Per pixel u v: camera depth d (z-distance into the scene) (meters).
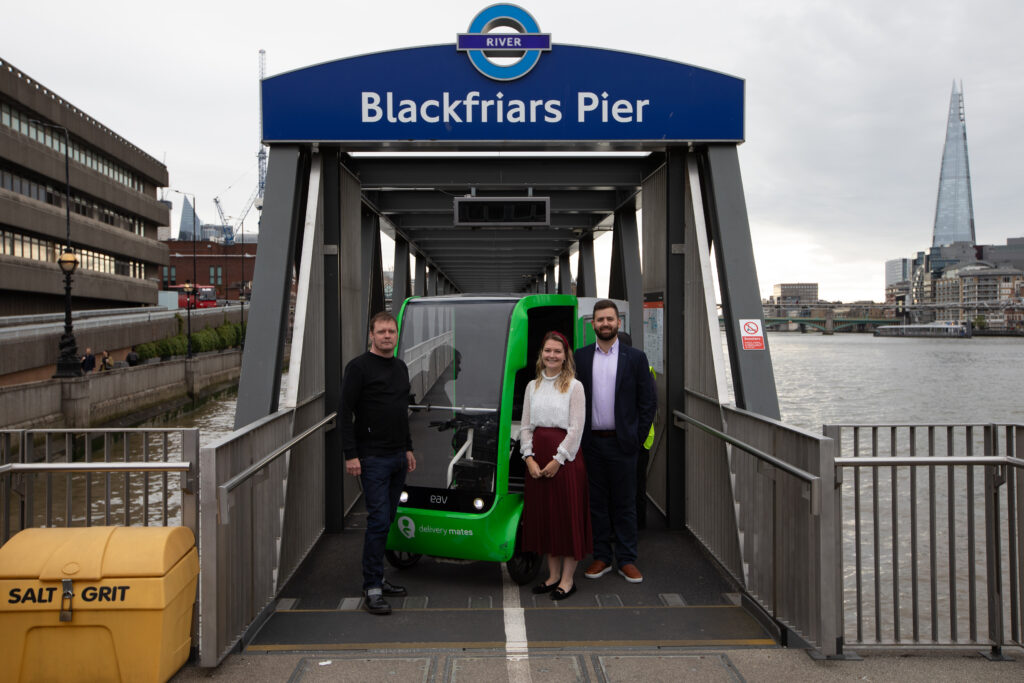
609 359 5.11
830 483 3.68
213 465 3.51
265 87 6.14
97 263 53.59
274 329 5.81
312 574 5.37
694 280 6.39
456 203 7.68
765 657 3.76
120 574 3.32
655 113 6.23
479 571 5.39
